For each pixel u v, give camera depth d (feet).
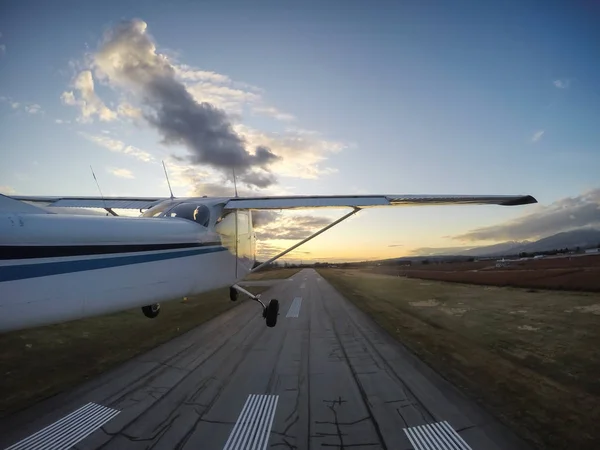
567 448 12.84
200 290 22.74
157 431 13.73
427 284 86.33
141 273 18.06
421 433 13.89
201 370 21.59
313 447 12.71
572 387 18.90
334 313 45.70
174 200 25.94
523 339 29.40
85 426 14.03
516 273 85.56
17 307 13.35
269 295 69.92
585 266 83.66
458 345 28.04
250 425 14.37
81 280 15.30
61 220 15.20
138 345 27.32
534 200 27.40
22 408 15.56
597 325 33.55
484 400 17.22
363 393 18.08
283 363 23.34
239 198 26.76
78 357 23.57
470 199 26.32
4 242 13.14
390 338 30.89
